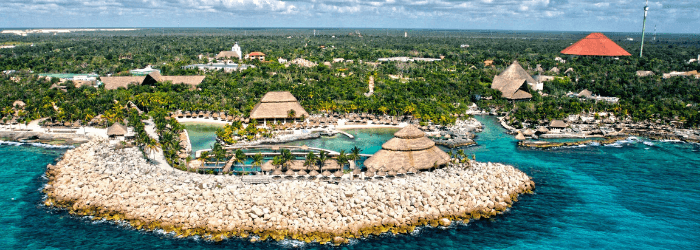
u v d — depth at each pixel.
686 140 151.50
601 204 98.88
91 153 118.00
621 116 179.75
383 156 107.50
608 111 189.50
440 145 143.62
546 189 106.62
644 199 101.75
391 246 80.69
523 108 194.62
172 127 147.50
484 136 157.25
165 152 120.31
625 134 157.50
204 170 109.00
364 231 84.12
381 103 186.38
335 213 86.06
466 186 97.19
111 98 190.62
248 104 185.88
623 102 194.88
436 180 97.25
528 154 134.88
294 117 169.12
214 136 153.12
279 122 168.12
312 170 104.81
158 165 111.69
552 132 157.50
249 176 100.56
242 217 85.69
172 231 84.19
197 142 145.00
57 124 160.38
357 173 103.69
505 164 124.38
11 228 85.69
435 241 82.62
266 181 97.31
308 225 84.12
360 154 127.75
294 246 80.00
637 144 147.38
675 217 93.38
